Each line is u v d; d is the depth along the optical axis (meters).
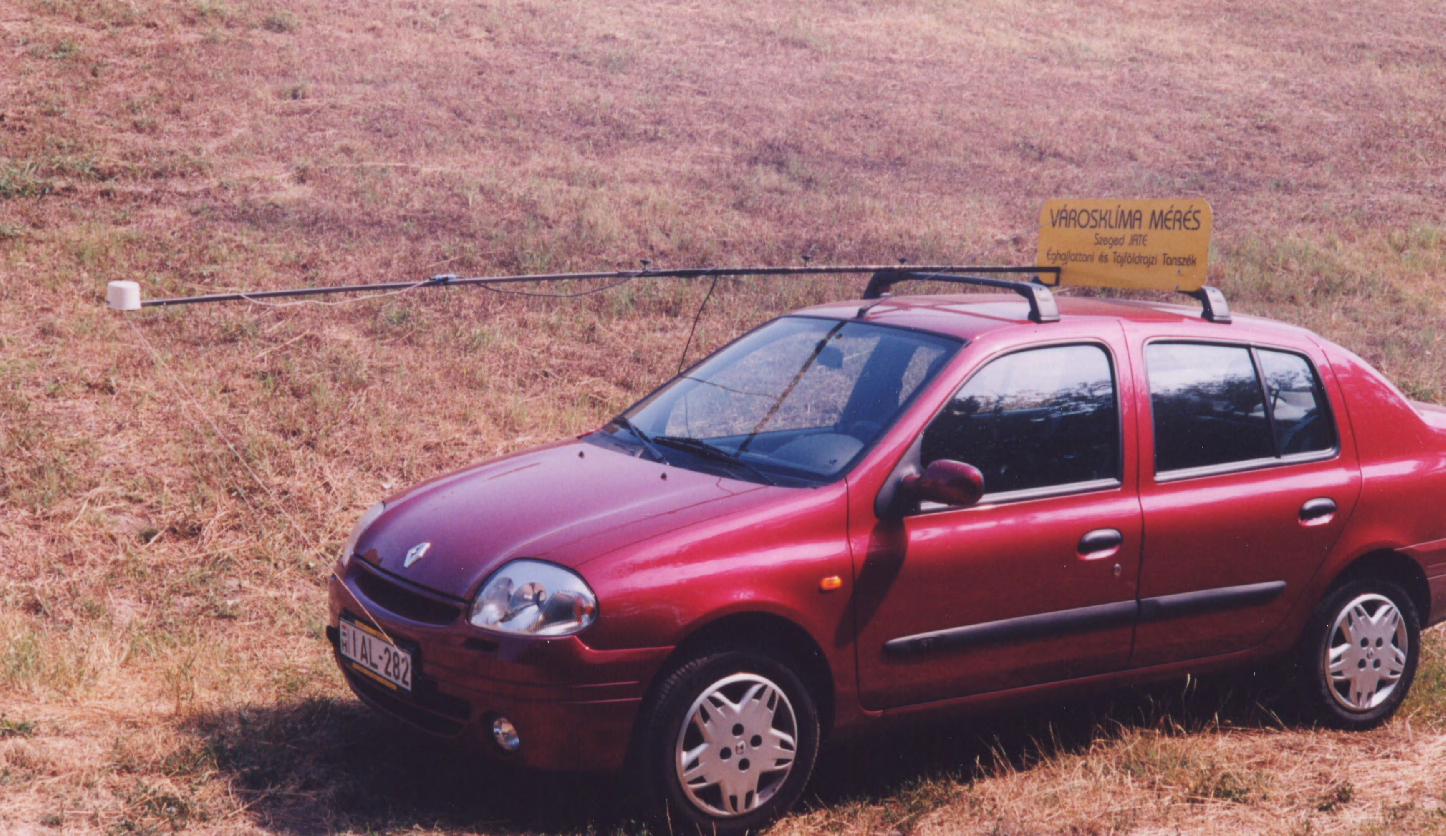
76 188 13.41
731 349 4.98
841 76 24.19
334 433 7.74
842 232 14.94
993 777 4.27
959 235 15.23
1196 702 5.02
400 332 10.09
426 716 3.70
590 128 18.98
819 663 3.79
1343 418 4.78
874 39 27.62
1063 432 4.21
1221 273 14.55
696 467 4.14
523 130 18.38
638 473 4.10
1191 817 4.00
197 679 4.70
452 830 3.67
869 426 4.04
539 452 4.59
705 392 4.68
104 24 20.17
